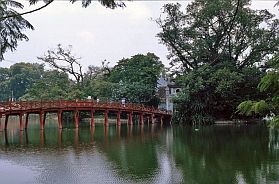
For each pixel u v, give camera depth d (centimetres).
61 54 9594
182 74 7444
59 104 5825
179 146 4075
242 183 2370
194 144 4238
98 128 6550
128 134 5428
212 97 7188
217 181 2428
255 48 7075
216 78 6844
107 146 4103
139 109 7056
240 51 7256
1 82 15162
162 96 9344
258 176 2538
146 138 4884
